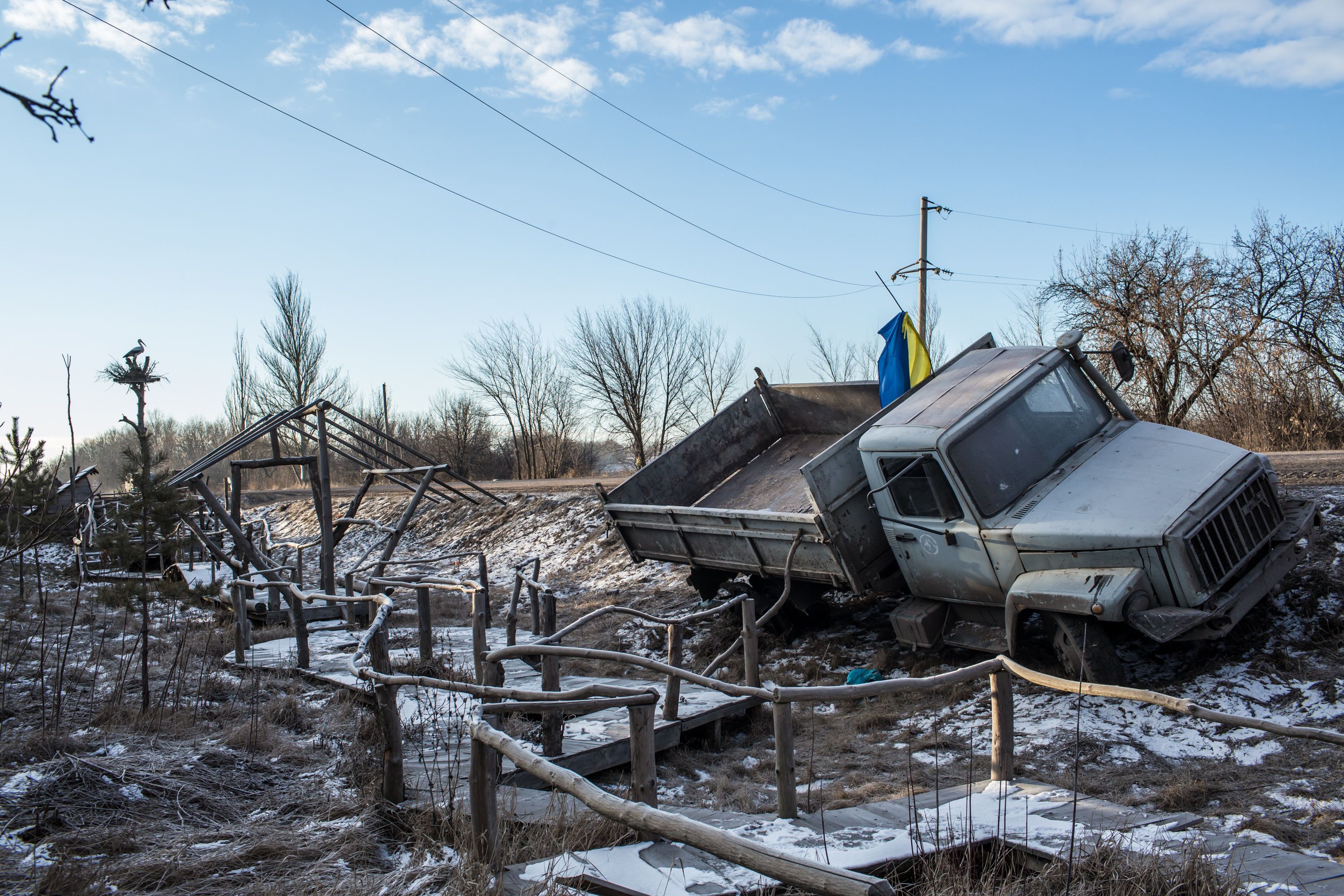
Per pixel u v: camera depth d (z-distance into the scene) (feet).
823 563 32.01
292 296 150.71
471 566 70.85
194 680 29.68
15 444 32.42
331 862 15.14
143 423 28.30
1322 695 22.95
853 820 16.47
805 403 44.65
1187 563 23.26
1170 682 25.48
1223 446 27.25
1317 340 79.00
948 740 24.45
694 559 38.55
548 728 21.70
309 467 45.32
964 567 28.50
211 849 15.48
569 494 80.38
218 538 58.75
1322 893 11.80
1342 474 41.09
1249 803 18.04
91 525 60.18
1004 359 31.94
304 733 24.47
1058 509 26.37
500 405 163.02
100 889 13.34
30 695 26.40
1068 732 23.29
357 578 45.09
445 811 16.67
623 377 132.36
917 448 28.48
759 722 27.45
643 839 15.11
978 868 14.23
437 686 17.31
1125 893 12.07
